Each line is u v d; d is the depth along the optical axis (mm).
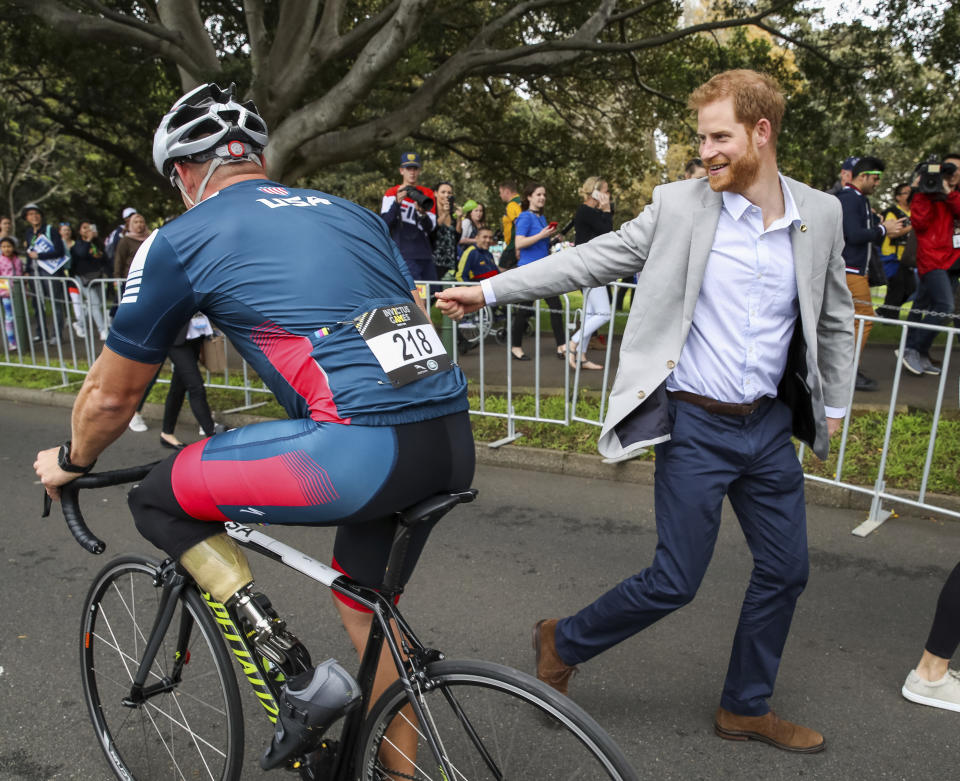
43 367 8109
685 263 2293
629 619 2398
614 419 2357
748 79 2117
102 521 4555
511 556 3975
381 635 1846
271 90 10797
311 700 1707
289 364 1670
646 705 2754
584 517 4457
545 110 22125
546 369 7363
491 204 19688
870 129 18094
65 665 3072
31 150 23906
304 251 1693
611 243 2402
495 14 14453
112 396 1768
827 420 2531
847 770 2418
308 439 1646
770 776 2393
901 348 4105
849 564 3803
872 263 7043
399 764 1819
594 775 1606
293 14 10773
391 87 12242
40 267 11188
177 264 1674
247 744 2555
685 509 2305
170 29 10461
